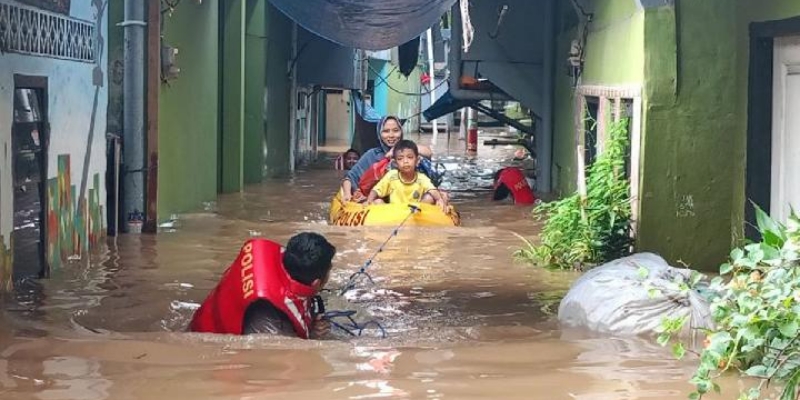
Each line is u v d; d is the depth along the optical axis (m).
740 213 9.91
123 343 6.48
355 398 5.28
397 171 14.02
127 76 12.30
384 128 15.03
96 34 10.83
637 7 10.30
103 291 8.73
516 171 17.30
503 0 18.97
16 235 8.64
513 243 12.02
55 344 6.49
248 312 6.73
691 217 10.20
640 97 10.21
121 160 12.31
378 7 16.08
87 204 10.68
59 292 8.60
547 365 6.04
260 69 20.72
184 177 15.01
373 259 10.41
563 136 17.27
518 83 19.05
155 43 12.41
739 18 9.91
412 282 9.46
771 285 4.99
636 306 7.00
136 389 5.47
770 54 9.38
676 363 6.10
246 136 20.64
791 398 4.82
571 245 10.52
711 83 10.09
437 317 7.88
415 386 5.52
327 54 26.14
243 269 6.82
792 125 9.02
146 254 10.80
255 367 5.89
